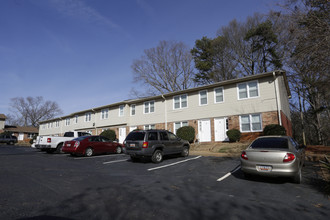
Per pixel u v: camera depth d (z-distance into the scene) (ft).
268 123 48.75
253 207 13.60
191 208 13.32
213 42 95.66
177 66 111.55
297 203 14.46
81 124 101.76
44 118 207.41
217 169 26.78
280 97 50.75
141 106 77.10
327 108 57.36
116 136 82.89
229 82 55.77
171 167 28.78
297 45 26.68
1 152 55.57
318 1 25.22
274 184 19.61
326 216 12.19
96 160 36.68
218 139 56.13
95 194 16.12
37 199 14.67
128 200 14.75
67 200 14.58
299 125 98.22
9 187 17.63
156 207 13.42
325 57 24.77
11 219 11.18
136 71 113.29
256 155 19.85
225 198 15.44
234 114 54.34
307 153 37.81
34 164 31.17
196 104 62.18
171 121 67.00
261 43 77.71
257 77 51.55
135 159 35.40
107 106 87.61
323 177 22.13
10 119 223.51
